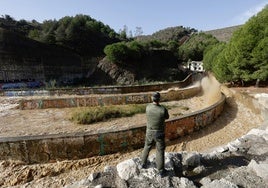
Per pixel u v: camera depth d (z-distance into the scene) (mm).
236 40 21719
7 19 79562
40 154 9117
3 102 23031
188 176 5836
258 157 6711
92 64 61375
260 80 20375
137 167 5762
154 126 5324
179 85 32938
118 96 21547
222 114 14977
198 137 11281
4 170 8453
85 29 72000
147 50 56344
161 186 5129
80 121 15344
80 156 9430
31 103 20250
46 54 51875
